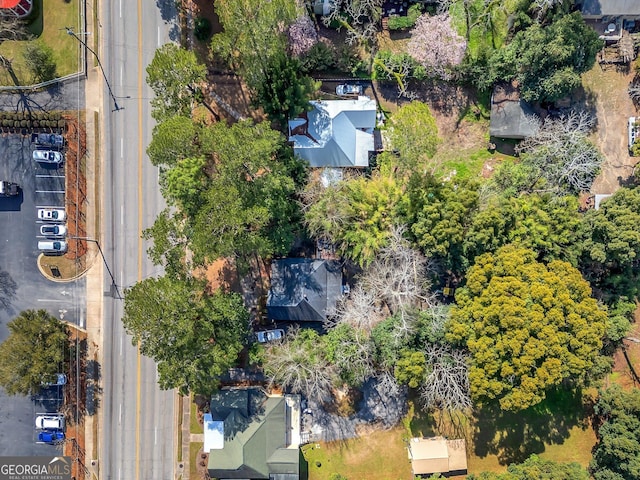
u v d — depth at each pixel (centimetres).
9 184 5116
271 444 4828
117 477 5112
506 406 4106
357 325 4656
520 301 4075
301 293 4812
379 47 5081
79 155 5131
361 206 4497
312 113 4912
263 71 4516
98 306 5153
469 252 4525
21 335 4731
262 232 4544
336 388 5022
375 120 5025
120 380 5134
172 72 4228
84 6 5106
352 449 5022
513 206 4456
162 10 5106
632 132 5025
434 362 4488
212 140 4103
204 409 5069
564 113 5000
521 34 4719
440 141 4466
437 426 4997
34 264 5169
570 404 4991
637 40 4912
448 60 4741
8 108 5144
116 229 5156
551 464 4525
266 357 4656
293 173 4784
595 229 4472
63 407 5131
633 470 4194
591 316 4153
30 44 4950
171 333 4078
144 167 5156
